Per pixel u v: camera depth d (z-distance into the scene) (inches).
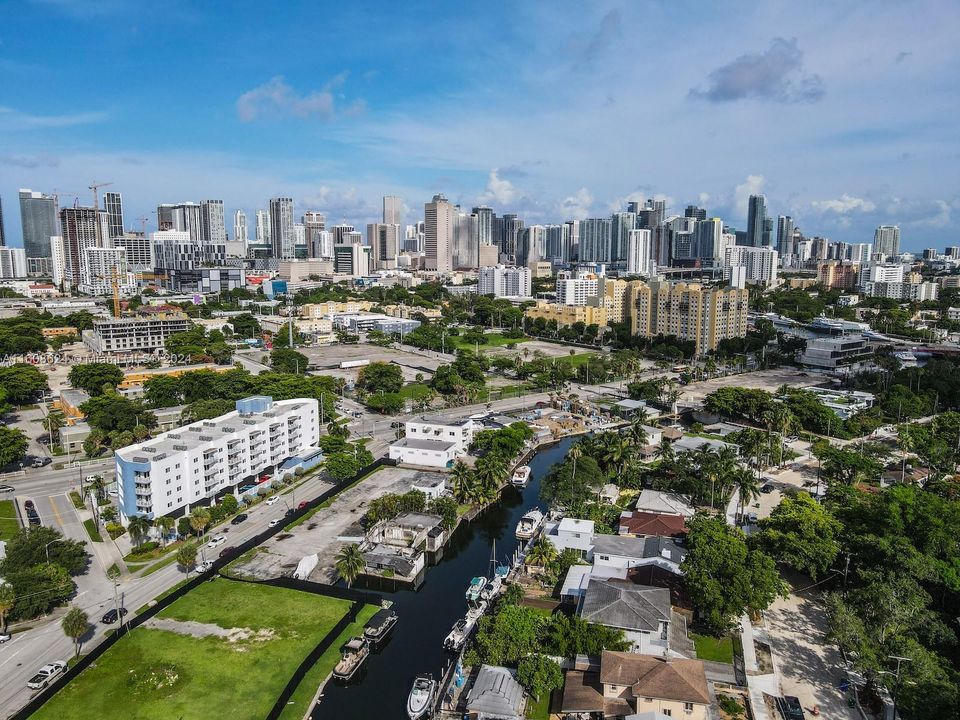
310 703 4372.5
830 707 4254.4
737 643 4859.7
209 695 4416.8
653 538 6299.2
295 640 5034.5
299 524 7091.5
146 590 5757.9
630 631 4729.3
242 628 5187.0
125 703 4330.7
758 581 4958.2
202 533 6870.1
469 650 4785.9
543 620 4970.5
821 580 5738.2
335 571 6127.0
